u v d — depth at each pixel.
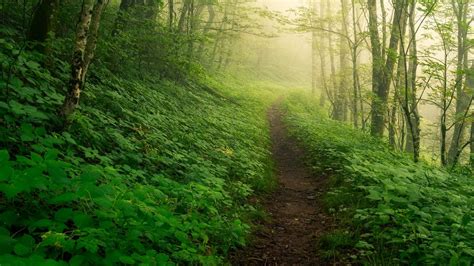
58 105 5.85
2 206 3.23
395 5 13.31
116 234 3.21
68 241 2.70
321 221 6.81
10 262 2.16
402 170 6.81
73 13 8.93
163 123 8.31
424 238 4.74
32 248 2.69
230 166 8.30
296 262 5.17
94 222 3.33
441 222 5.07
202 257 3.80
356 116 19.89
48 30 6.96
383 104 14.44
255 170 9.11
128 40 10.11
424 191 5.79
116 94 7.52
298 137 16.00
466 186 6.73
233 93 23.39
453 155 17.08
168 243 3.93
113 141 6.09
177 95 12.68
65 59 7.80
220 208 5.90
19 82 5.00
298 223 6.77
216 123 11.91
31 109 4.42
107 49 9.15
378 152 10.74
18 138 4.49
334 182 8.80
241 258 4.98
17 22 8.21
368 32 15.16
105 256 2.98
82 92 6.17
